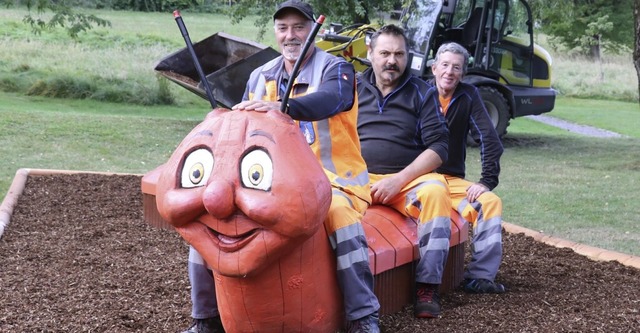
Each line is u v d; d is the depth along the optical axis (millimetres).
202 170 3168
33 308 4539
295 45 3793
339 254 3598
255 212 3016
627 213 8812
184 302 4645
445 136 4645
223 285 3387
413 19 14086
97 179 8656
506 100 14625
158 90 19672
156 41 26688
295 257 3344
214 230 3172
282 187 3043
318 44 13852
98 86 19688
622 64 34062
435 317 4340
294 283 3367
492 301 4707
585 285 5160
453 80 5027
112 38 26141
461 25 14906
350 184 3838
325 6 15445
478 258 4887
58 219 6930
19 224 6723
